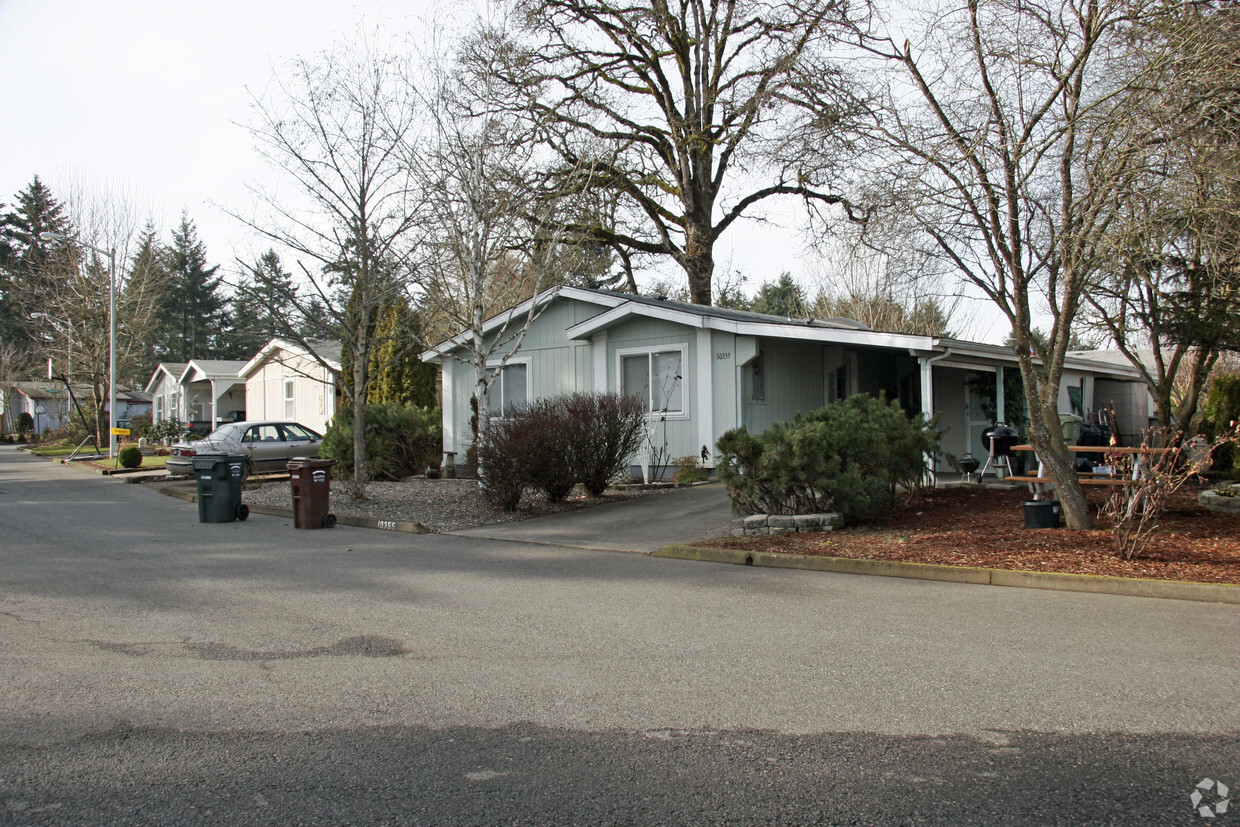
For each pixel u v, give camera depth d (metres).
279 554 11.19
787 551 10.28
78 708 5.20
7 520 14.94
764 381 18.39
